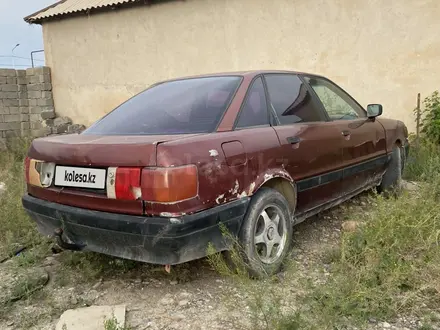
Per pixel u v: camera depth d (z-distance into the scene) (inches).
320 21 323.0
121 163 101.4
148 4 421.7
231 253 114.1
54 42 508.7
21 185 202.5
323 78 169.8
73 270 132.6
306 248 145.9
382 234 121.6
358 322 97.3
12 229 159.2
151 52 431.8
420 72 287.1
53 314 109.0
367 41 304.2
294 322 90.7
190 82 144.6
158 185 96.6
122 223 100.9
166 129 120.3
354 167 163.2
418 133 281.6
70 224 112.0
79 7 474.6
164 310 109.3
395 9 289.7
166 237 97.5
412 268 109.6
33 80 489.7
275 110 135.9
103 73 474.6
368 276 107.5
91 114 494.0
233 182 110.2
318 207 147.6
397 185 197.9
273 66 353.7
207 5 383.6
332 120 158.4
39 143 123.2
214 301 112.8
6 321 107.1
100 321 102.1
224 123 117.6
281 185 132.3
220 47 382.9
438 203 143.0
